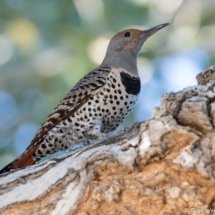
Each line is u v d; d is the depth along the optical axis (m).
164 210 5.50
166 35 16.45
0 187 6.54
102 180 5.79
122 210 5.67
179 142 5.59
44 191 6.21
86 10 15.80
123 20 15.93
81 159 6.30
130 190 5.64
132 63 9.35
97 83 8.49
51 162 6.62
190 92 6.01
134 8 15.80
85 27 15.93
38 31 16.06
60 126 8.62
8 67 16.31
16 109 16.27
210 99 5.80
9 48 16.22
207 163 5.32
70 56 16.00
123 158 5.73
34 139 8.70
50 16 15.95
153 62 16.39
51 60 16.11
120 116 8.82
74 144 8.76
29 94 16.28
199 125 5.61
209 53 16.09
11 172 6.79
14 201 6.27
